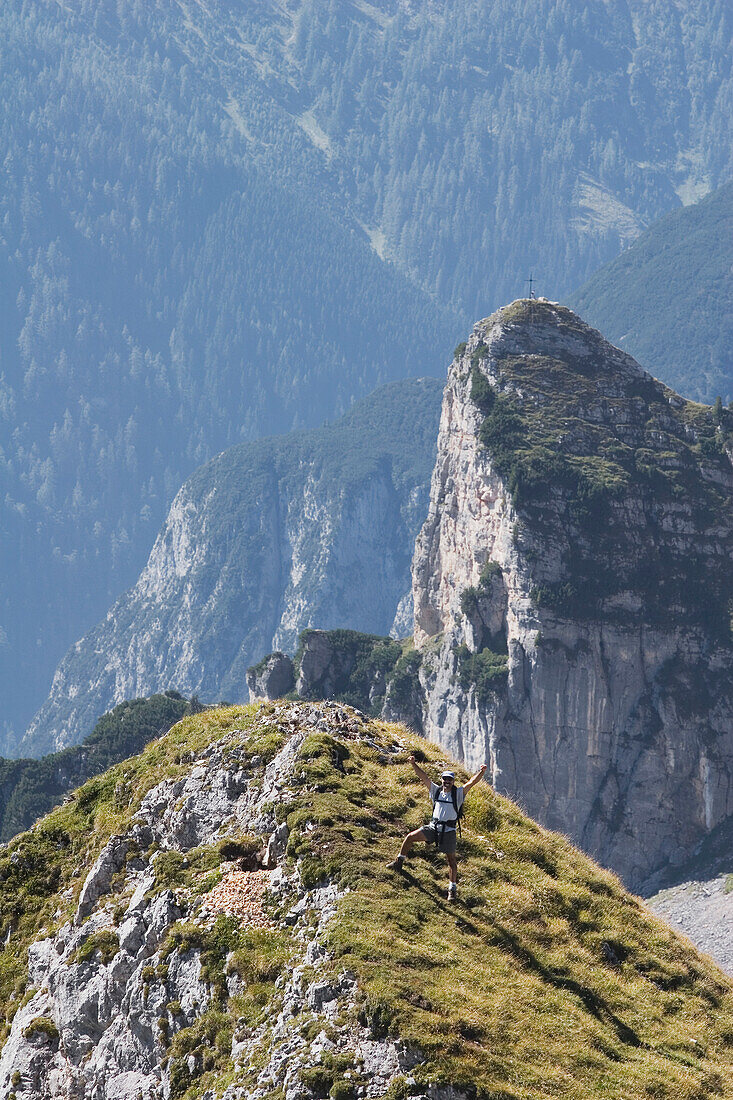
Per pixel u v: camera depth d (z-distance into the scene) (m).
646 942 76.06
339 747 80.38
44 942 79.12
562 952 70.69
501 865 76.38
